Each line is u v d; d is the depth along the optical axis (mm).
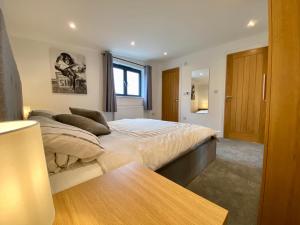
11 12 2064
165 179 656
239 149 2682
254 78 3043
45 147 755
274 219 887
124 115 4219
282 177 839
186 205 495
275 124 851
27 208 317
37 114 1581
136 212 470
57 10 2043
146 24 2457
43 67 2906
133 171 723
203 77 3811
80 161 902
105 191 573
